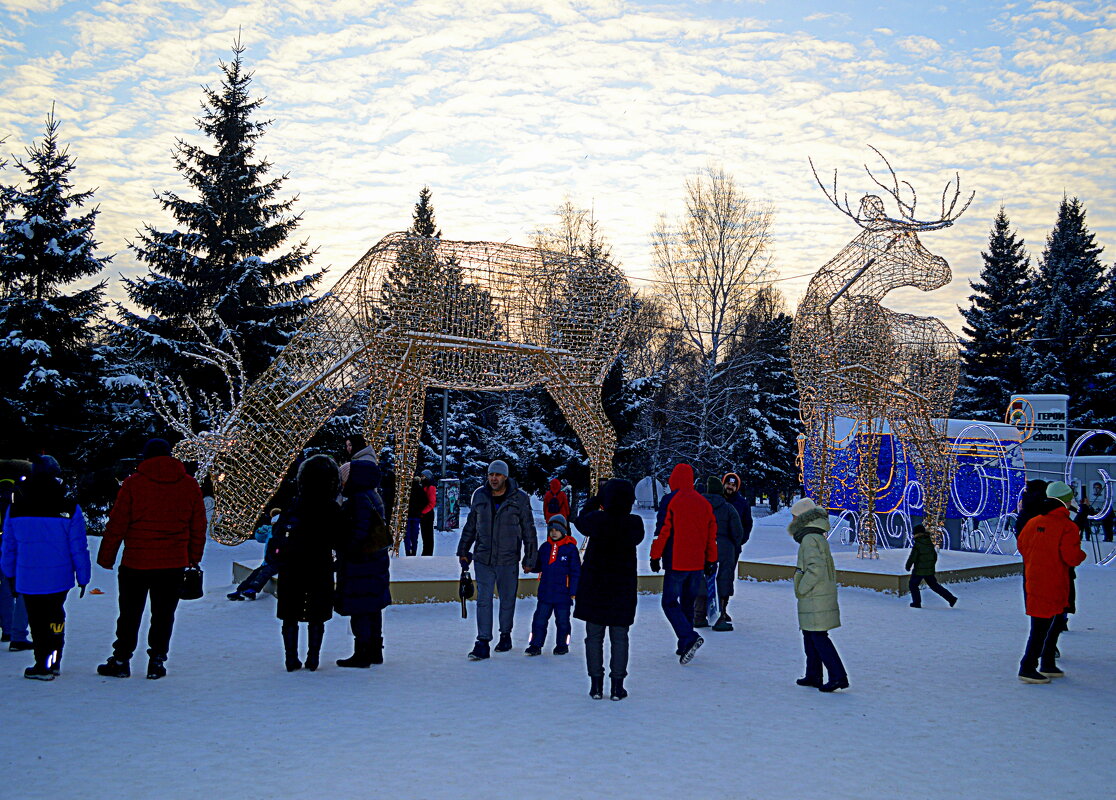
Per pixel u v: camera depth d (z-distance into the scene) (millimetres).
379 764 4664
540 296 11062
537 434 31594
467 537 7758
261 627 8812
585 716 5738
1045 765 4953
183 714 5578
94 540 17703
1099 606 11766
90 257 22578
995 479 17500
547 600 7902
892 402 13766
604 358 11555
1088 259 47188
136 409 22078
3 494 7793
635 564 6316
